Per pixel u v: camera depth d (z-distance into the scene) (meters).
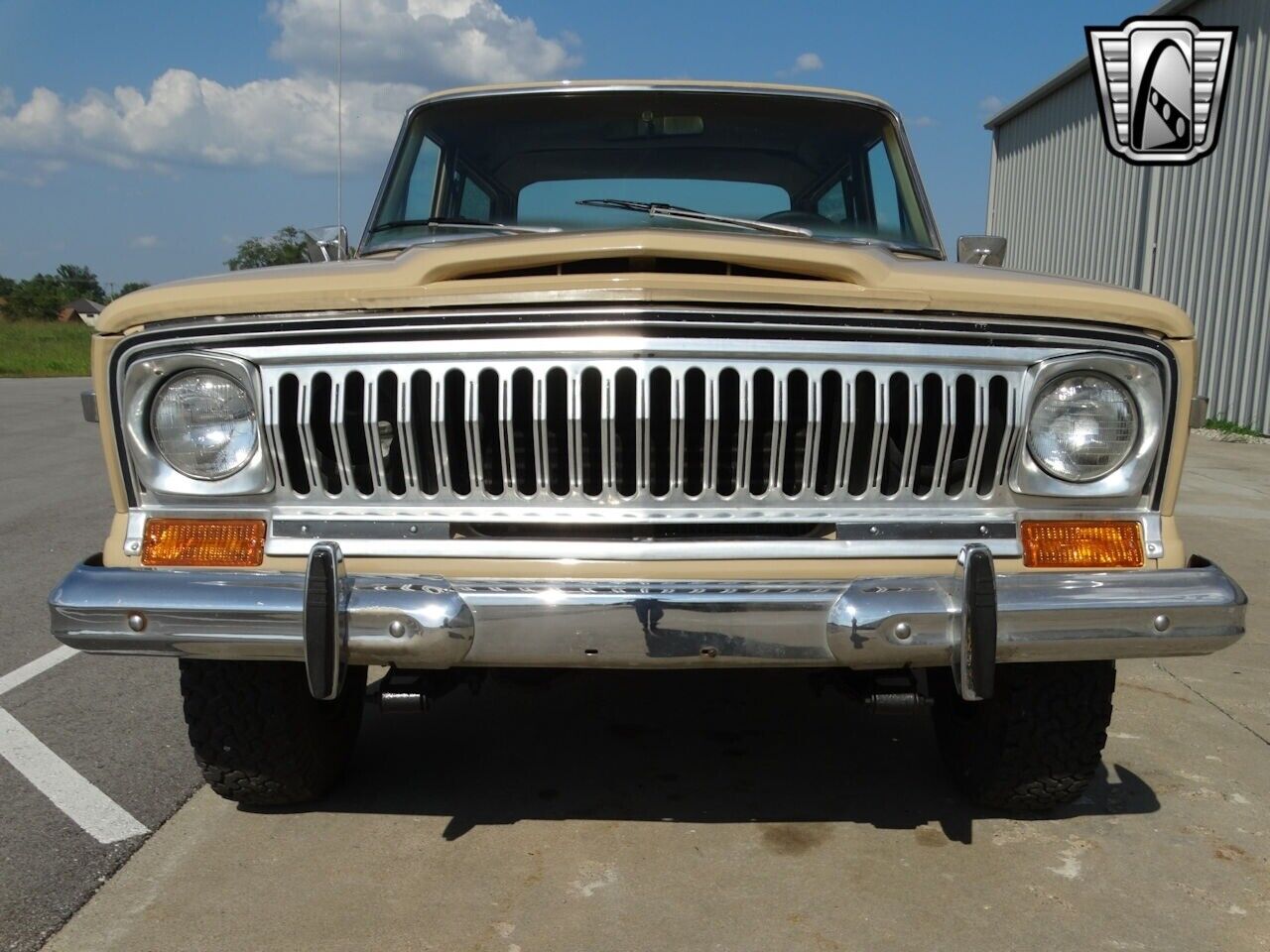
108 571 2.28
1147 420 2.29
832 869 2.64
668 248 2.26
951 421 2.26
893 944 2.31
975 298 2.23
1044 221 18.38
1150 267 14.47
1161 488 2.34
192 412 2.29
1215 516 7.45
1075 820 2.91
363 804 2.97
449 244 2.78
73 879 2.56
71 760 3.28
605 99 3.50
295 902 2.46
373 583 2.20
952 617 2.18
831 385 2.26
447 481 2.26
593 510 2.24
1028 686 2.66
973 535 2.29
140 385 2.29
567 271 2.37
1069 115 17.28
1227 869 2.65
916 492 2.30
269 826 2.84
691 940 2.32
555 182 3.46
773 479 2.25
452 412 2.26
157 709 3.74
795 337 2.22
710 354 2.21
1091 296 2.28
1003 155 20.59
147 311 2.27
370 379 2.24
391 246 3.34
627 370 2.21
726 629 2.17
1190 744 3.47
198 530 2.32
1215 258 12.91
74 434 12.58
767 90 3.52
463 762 3.27
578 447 2.22
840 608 2.17
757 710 3.73
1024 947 2.30
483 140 3.50
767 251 2.31
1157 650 2.25
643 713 3.70
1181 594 2.23
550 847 2.74
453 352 2.22
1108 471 2.32
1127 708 3.79
